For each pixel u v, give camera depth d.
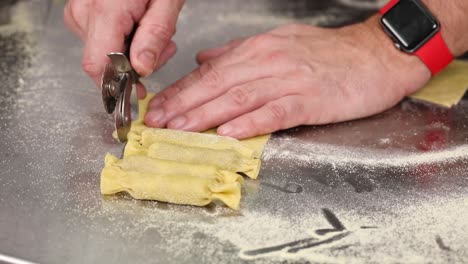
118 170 1.14
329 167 1.24
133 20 1.32
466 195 1.16
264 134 1.34
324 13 1.92
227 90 1.39
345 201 1.14
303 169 1.24
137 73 1.29
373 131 1.37
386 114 1.44
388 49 1.48
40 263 0.99
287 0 2.01
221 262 0.99
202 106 1.35
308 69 1.41
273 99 1.37
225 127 1.31
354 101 1.40
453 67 1.62
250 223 1.08
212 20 1.90
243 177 1.21
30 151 1.28
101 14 1.29
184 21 1.89
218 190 1.11
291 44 1.46
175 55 1.69
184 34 1.81
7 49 1.72
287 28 1.53
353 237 1.05
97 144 1.31
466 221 1.09
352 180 1.20
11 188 1.17
